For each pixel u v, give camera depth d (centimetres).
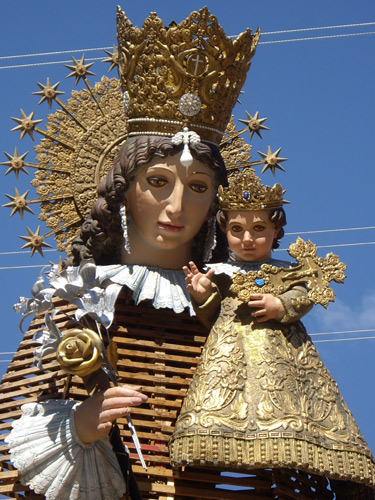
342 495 1242
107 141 1442
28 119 1441
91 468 1165
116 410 1145
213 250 1356
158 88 1314
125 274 1312
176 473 1192
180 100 1312
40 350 1189
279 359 1195
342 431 1180
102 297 1197
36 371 1307
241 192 1233
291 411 1167
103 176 1429
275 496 1211
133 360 1297
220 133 1339
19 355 1331
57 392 1274
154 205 1303
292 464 1141
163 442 1241
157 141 1305
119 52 1363
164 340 1316
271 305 1206
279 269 1223
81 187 1425
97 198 1374
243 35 1328
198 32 1309
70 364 1164
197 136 1296
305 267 1228
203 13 1305
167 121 1314
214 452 1149
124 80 1348
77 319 1185
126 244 1306
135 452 1232
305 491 1232
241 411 1169
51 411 1185
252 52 1352
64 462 1163
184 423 1172
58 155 1436
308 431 1162
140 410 1253
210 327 1248
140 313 1325
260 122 1460
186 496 1207
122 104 1455
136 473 1211
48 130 1442
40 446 1165
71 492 1159
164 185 1303
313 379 1204
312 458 1150
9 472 1230
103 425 1148
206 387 1185
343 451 1168
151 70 1314
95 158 1436
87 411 1156
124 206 1320
